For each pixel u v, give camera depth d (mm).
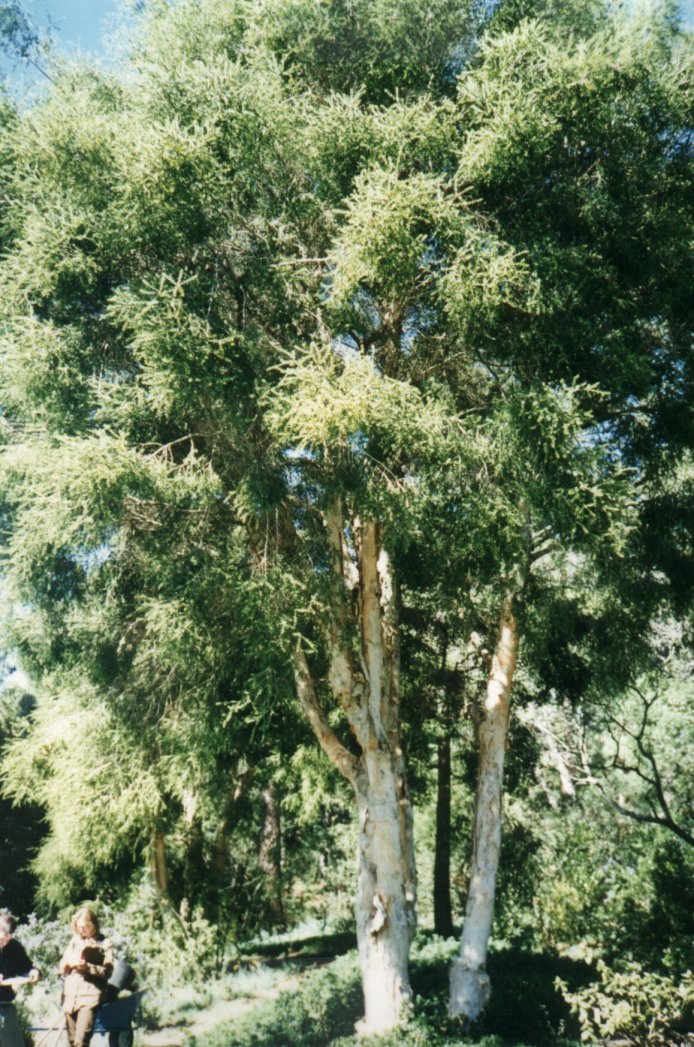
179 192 7949
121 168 8117
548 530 9891
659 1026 7914
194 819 16703
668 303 8781
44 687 16328
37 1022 9797
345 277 8164
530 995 9781
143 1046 9719
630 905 14047
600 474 8078
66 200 8531
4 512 9703
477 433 8188
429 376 9344
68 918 16000
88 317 9062
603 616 11688
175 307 7660
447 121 8430
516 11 9062
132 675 12125
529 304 7867
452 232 7812
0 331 9047
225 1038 9281
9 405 9438
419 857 21719
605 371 8453
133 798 13070
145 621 11391
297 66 9336
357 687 9820
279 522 9227
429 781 17891
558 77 7859
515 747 14680
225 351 8094
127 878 16766
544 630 10906
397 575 11148
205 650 9375
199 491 8195
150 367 8078
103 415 8500
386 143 8258
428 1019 8547
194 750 11438
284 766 16078
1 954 6734
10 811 26422
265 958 17734
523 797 15891
